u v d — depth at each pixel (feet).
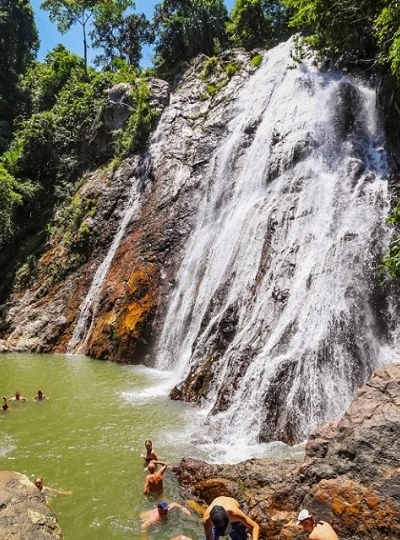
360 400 27.81
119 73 130.00
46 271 94.17
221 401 43.55
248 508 26.18
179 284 72.43
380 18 46.83
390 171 55.26
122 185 97.19
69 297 86.63
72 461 35.06
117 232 90.27
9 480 22.66
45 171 117.19
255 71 98.53
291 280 50.57
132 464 34.27
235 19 120.26
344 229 50.60
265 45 116.57
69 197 107.55
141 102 105.09
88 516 27.66
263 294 51.96
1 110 155.74
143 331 70.69
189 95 106.52
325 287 46.55
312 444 27.07
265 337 46.83
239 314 52.90
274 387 40.06
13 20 171.42
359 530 22.53
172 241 79.00
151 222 84.28
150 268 76.79
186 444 37.52
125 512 27.99
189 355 61.62
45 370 64.69
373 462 24.32
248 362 44.98
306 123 68.33
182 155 92.12
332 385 40.16
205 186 83.30
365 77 69.41
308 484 25.49
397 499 22.39
